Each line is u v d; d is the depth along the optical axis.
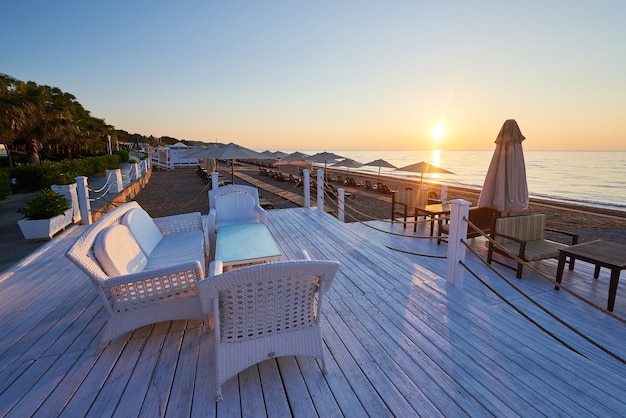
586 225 7.55
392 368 1.67
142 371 1.65
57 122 19.59
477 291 3.13
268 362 1.74
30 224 4.69
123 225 2.56
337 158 14.65
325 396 1.47
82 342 1.94
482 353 1.81
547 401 1.43
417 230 5.96
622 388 1.53
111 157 21.56
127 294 1.82
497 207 4.41
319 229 5.14
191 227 3.62
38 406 1.40
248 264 2.97
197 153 9.64
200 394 1.48
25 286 2.83
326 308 2.38
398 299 2.53
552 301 3.00
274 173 21.55
